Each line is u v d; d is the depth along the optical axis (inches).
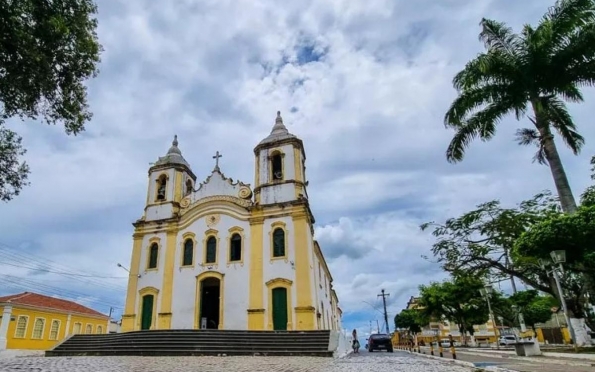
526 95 657.0
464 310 1305.4
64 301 1565.0
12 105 321.1
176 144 1291.8
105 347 746.2
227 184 1133.7
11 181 378.9
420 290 1444.4
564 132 664.4
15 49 286.5
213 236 1055.6
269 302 929.5
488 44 682.2
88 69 350.6
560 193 593.3
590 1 615.2
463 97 685.9
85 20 332.8
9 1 272.1
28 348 1240.2
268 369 408.2
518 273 765.9
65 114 354.0
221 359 580.4
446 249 829.2
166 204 1144.2
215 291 1089.4
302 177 1104.8
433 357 621.9
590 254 514.6
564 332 1390.3
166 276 1034.7
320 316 1026.7
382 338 992.9
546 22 629.3
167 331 791.7
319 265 1215.6
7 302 1176.8
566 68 627.5
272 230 1007.6
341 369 407.2
